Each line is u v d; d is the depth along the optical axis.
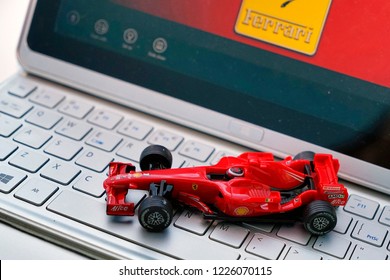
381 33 0.56
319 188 0.53
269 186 0.54
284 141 0.58
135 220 0.53
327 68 0.57
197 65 0.59
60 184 0.55
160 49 0.59
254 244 0.53
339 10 0.56
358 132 0.56
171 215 0.52
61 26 0.61
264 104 0.58
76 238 0.53
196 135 0.59
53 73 0.61
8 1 0.70
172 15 0.59
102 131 0.59
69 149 0.57
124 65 0.60
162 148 0.56
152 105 0.60
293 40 0.57
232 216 0.53
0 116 0.59
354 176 0.57
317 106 0.57
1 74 0.64
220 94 0.59
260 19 0.58
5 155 0.56
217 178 0.55
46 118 0.59
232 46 0.58
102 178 0.56
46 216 0.54
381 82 0.56
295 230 0.54
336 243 0.53
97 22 0.60
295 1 0.57
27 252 0.53
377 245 0.53
